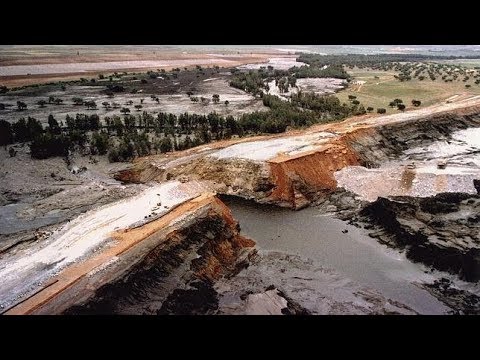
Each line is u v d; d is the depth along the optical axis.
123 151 94.62
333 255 60.66
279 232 67.06
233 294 52.47
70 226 58.06
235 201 76.62
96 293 44.38
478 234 58.38
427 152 97.06
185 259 52.59
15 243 57.03
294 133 97.94
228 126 107.12
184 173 82.56
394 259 59.16
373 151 93.75
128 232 54.53
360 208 72.44
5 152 97.19
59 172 88.44
